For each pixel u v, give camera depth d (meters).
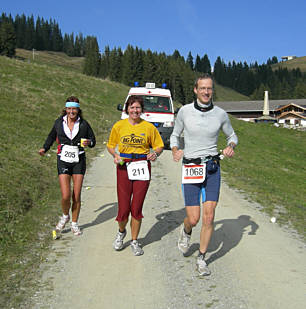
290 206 7.45
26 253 4.50
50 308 3.37
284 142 27.02
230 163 13.35
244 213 6.52
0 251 4.44
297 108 83.31
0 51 106.94
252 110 92.69
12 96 18.59
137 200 4.43
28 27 190.25
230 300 3.49
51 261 4.34
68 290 3.69
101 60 123.69
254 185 9.22
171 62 117.44
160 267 4.22
